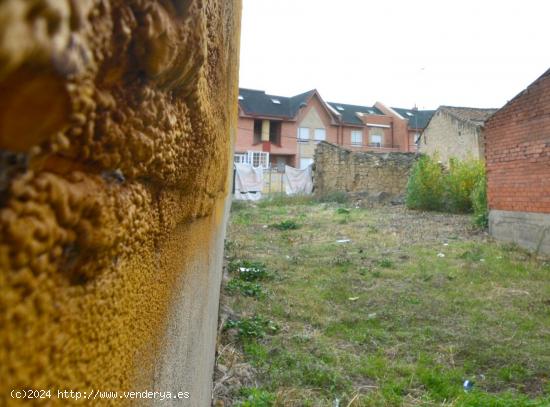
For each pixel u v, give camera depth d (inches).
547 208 259.8
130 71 12.8
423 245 303.9
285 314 158.2
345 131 1382.9
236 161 1157.1
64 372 10.6
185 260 30.9
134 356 17.1
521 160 283.4
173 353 27.1
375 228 390.3
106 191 12.1
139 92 13.6
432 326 149.6
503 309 165.5
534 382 111.2
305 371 111.0
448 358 124.3
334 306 172.4
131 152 13.5
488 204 324.8
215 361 109.0
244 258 263.4
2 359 7.9
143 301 18.1
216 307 105.8
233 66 79.6
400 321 154.7
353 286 202.1
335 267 243.1
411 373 113.4
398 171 710.5
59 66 7.5
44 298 9.3
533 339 136.9
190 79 17.7
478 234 339.0
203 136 25.2
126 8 11.6
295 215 513.3
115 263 13.8
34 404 9.1
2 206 7.9
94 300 12.4
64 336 10.5
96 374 12.8
